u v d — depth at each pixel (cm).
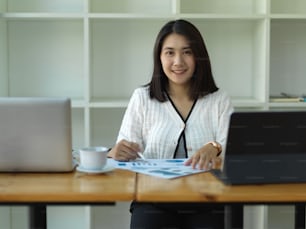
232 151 139
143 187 133
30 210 162
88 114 258
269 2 254
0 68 269
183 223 174
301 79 290
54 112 147
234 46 288
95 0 282
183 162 171
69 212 296
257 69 274
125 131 205
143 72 288
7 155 149
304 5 284
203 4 284
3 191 129
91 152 151
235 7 284
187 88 204
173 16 254
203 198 125
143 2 283
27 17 254
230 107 202
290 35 287
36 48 285
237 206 140
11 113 146
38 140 149
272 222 295
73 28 285
